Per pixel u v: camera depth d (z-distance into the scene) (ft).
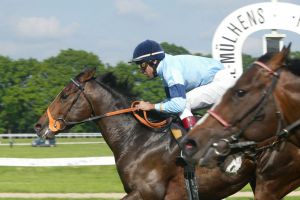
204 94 25.05
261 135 17.95
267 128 17.92
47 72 258.57
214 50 48.57
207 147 17.90
